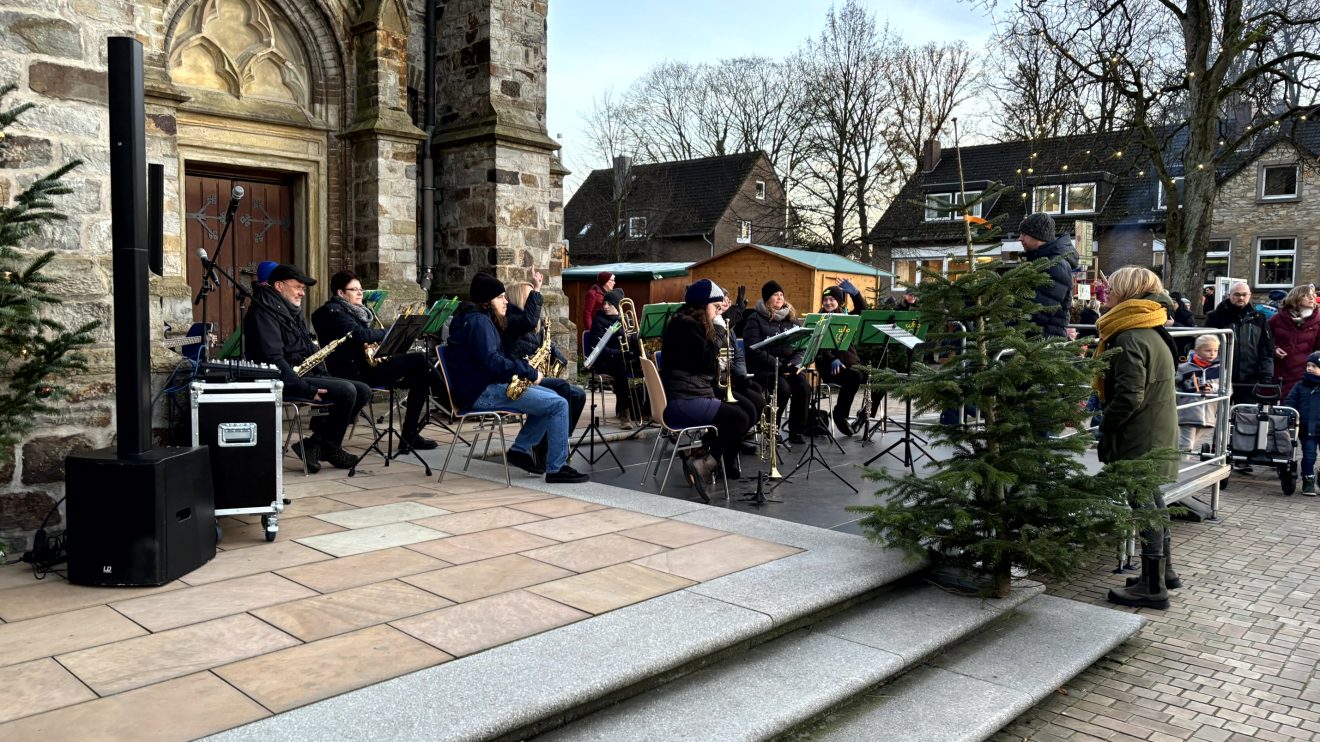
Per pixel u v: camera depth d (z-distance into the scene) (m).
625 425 8.89
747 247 20.06
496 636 3.22
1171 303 4.65
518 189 10.99
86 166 4.38
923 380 4.20
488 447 6.92
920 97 30.12
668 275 20.09
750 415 6.16
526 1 11.10
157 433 4.66
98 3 4.41
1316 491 7.50
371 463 6.64
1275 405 8.15
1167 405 4.55
